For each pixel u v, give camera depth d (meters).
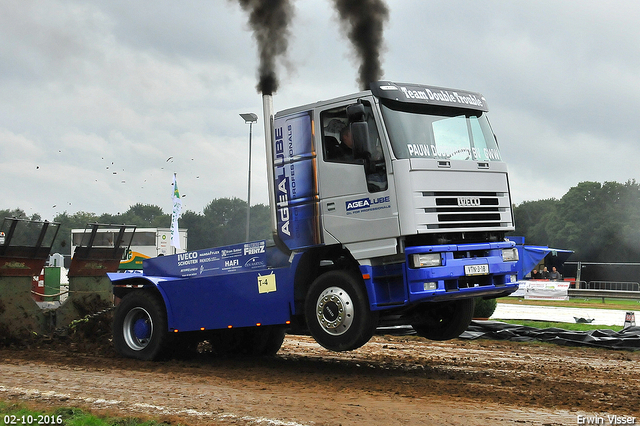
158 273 10.88
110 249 12.48
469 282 8.63
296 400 6.95
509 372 8.98
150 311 10.32
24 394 7.25
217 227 84.94
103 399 6.98
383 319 9.06
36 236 11.73
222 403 6.79
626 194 56.62
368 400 6.95
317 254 9.06
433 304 9.48
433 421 6.02
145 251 38.97
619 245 54.34
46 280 18.89
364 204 8.34
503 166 9.10
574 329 14.94
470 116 9.12
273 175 9.40
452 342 12.83
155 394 7.29
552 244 57.91
